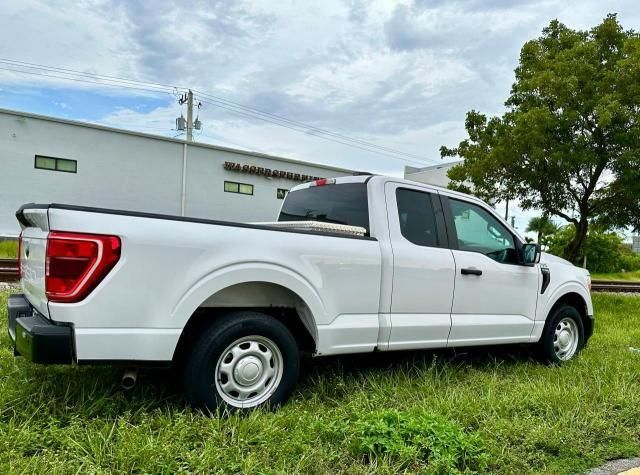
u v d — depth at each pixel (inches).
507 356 207.9
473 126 557.9
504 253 191.5
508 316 187.6
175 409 124.8
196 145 794.8
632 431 132.9
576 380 175.8
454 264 171.0
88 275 109.6
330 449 111.8
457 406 137.6
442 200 177.9
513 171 504.7
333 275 143.9
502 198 557.0
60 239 108.2
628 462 118.7
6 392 124.3
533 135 452.8
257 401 130.7
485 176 528.4
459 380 169.0
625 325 319.6
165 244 117.7
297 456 107.8
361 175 169.3
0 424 109.9
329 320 143.1
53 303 108.8
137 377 132.0
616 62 451.2
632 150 432.8
